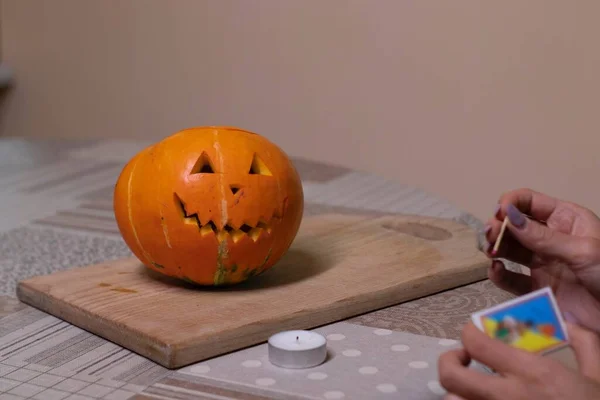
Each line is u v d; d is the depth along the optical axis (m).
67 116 3.09
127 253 1.16
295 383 0.75
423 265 1.04
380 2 2.37
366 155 2.51
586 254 0.73
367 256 1.08
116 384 0.76
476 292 1.01
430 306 0.96
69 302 0.92
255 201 0.92
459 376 0.61
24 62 3.12
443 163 2.38
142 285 0.98
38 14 3.04
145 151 0.98
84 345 0.86
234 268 0.94
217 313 0.88
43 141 1.95
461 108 2.31
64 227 1.29
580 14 2.07
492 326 0.64
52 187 1.54
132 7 2.84
